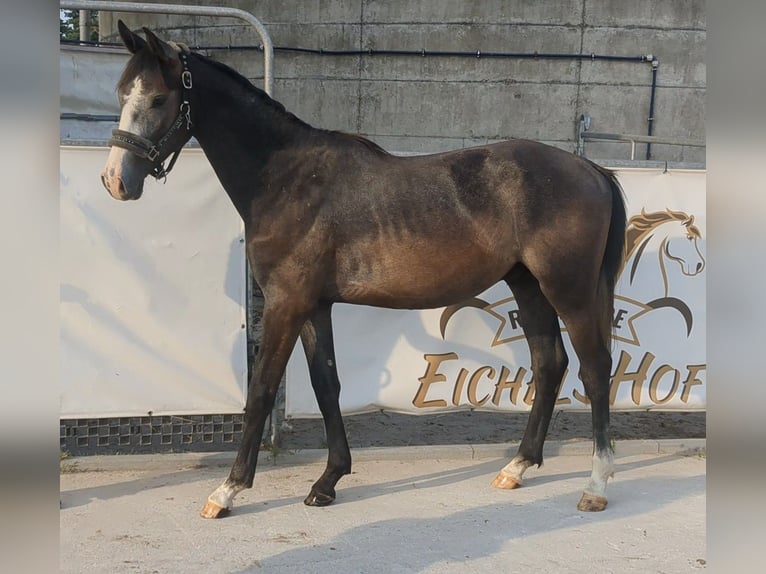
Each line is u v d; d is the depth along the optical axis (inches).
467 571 102.6
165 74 115.0
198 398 146.9
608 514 124.0
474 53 319.6
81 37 346.0
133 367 144.2
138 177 115.4
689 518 122.6
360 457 150.6
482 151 126.3
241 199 124.1
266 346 122.7
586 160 129.9
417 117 324.5
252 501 128.2
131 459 143.6
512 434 171.3
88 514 121.6
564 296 123.6
